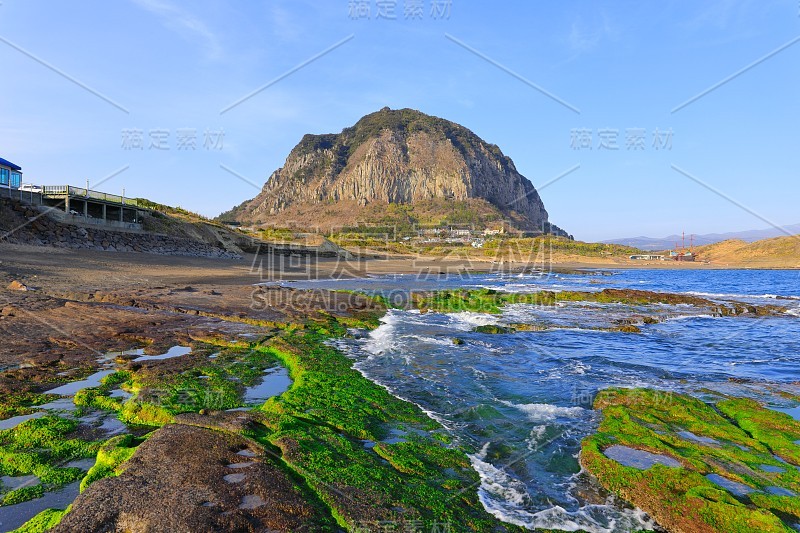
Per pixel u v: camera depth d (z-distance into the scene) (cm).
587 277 6612
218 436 638
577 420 873
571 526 540
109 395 852
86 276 2356
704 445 750
